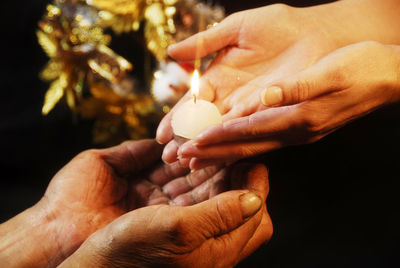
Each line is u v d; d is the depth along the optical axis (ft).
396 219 2.46
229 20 2.08
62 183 2.07
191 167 1.90
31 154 2.84
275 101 1.72
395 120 2.72
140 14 2.25
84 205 2.08
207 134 1.80
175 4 2.24
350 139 2.71
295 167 2.63
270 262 2.38
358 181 2.56
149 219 1.68
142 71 2.47
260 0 2.83
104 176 2.11
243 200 1.76
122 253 1.71
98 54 2.33
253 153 1.88
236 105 2.10
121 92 2.40
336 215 2.49
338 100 1.83
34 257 2.02
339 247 2.40
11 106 3.14
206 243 1.76
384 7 2.25
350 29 2.19
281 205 2.53
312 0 2.88
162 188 2.18
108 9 2.21
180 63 2.28
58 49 2.33
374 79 1.84
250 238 1.86
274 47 2.12
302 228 2.47
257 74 2.14
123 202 2.17
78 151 2.85
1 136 2.92
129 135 2.53
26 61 3.43
